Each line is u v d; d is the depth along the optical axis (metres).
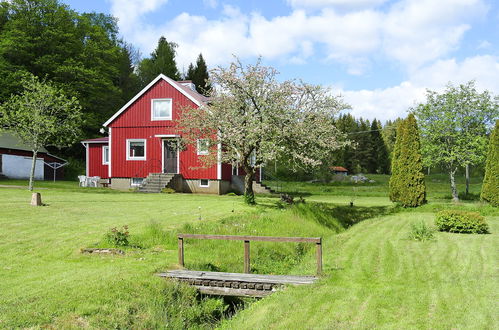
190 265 10.45
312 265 11.77
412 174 25.67
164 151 28.30
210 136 22.27
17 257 9.96
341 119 82.06
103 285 8.06
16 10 40.16
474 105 29.50
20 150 33.81
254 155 20.28
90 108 44.62
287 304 7.90
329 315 7.31
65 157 43.88
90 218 15.02
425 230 15.75
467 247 13.75
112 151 29.31
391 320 7.03
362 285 9.20
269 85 19.41
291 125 19.28
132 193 24.84
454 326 6.73
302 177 55.41
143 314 7.47
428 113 30.23
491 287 8.94
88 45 44.12
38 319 6.50
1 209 15.64
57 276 8.61
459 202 28.19
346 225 21.61
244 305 9.14
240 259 12.29
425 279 9.77
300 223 17.72
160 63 63.84
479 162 29.81
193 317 8.11
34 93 23.36
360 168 78.25
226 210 18.28
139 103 28.77
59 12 41.97
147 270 9.34
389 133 87.81
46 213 15.48
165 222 14.81
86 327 6.56
